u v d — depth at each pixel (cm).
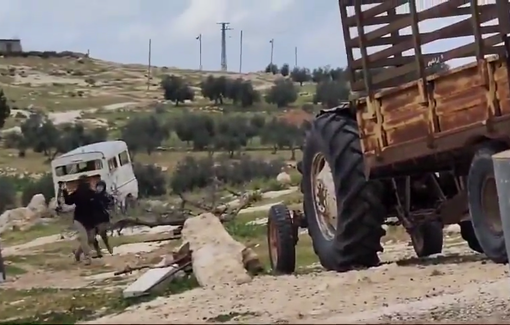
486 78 1155
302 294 1229
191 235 1686
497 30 1166
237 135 9331
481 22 1167
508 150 1101
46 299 1730
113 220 3419
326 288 1255
